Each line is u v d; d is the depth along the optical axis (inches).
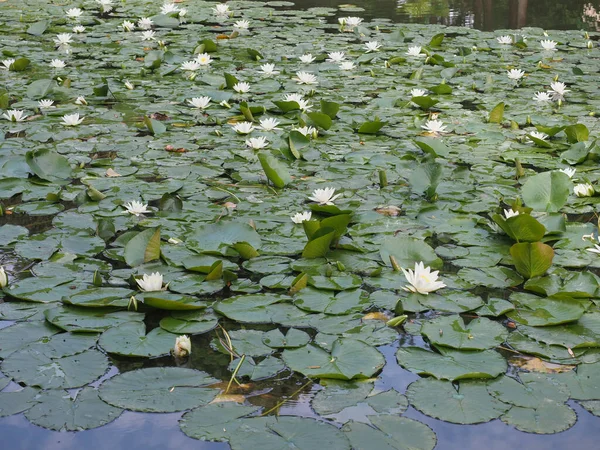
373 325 89.1
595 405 74.4
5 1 375.6
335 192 135.8
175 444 67.9
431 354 82.4
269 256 107.4
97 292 93.8
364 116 192.4
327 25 336.5
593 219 126.6
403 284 99.2
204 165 147.9
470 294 97.1
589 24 373.7
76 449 67.4
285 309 92.4
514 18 397.1
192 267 101.4
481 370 79.3
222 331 87.4
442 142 160.7
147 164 148.3
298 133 161.0
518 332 88.1
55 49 268.5
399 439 68.1
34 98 197.9
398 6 419.2
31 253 105.7
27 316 88.4
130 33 303.3
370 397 75.0
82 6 365.1
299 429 69.0
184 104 197.9
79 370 78.0
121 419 71.4
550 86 227.6
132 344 83.1
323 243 105.7
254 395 75.0
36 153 139.9
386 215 125.7
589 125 186.1
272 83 222.8
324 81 232.4
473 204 130.6
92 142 161.9
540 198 127.4
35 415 70.7
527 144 171.8
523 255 101.2
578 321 91.0
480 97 217.8
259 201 129.8
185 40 290.0
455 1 446.9
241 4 388.2
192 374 78.2
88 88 212.4
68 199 128.4
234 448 66.3
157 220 120.0
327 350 83.4
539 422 71.2
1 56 252.2
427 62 264.1
